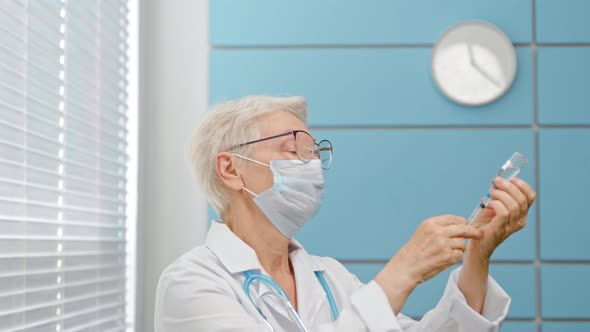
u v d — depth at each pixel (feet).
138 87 8.88
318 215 9.03
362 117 9.12
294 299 5.04
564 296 8.87
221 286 4.61
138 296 8.71
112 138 8.37
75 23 7.30
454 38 9.14
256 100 5.17
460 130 9.11
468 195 9.02
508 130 9.11
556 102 9.12
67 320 6.89
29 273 6.00
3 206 5.73
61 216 6.88
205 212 9.09
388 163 9.08
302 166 4.98
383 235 8.99
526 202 4.58
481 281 4.69
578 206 8.99
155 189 9.13
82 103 7.50
